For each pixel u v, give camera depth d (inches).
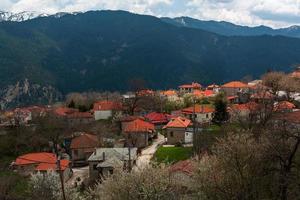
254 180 1360.7
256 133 1852.9
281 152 1409.9
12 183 2819.9
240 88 5659.5
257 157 1393.9
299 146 1481.3
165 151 3223.4
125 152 3031.5
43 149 4128.9
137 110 5147.6
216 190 1362.0
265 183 1382.9
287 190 1352.1
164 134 4168.3
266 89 4116.6
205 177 1371.8
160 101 5241.1
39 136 4325.8
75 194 2059.5
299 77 5216.5
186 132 3563.0
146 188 1327.5
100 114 5142.7
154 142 3855.8
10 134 4520.2
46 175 2298.2
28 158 3405.5
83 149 3639.3
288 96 4446.4
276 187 1369.3
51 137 4247.0
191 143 3511.3
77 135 4281.5
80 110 5925.2
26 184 2925.7
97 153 3016.7
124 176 1362.0
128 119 4431.6
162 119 4520.2
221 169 1384.1
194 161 1562.5
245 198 1332.4
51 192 2164.1
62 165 3034.0
